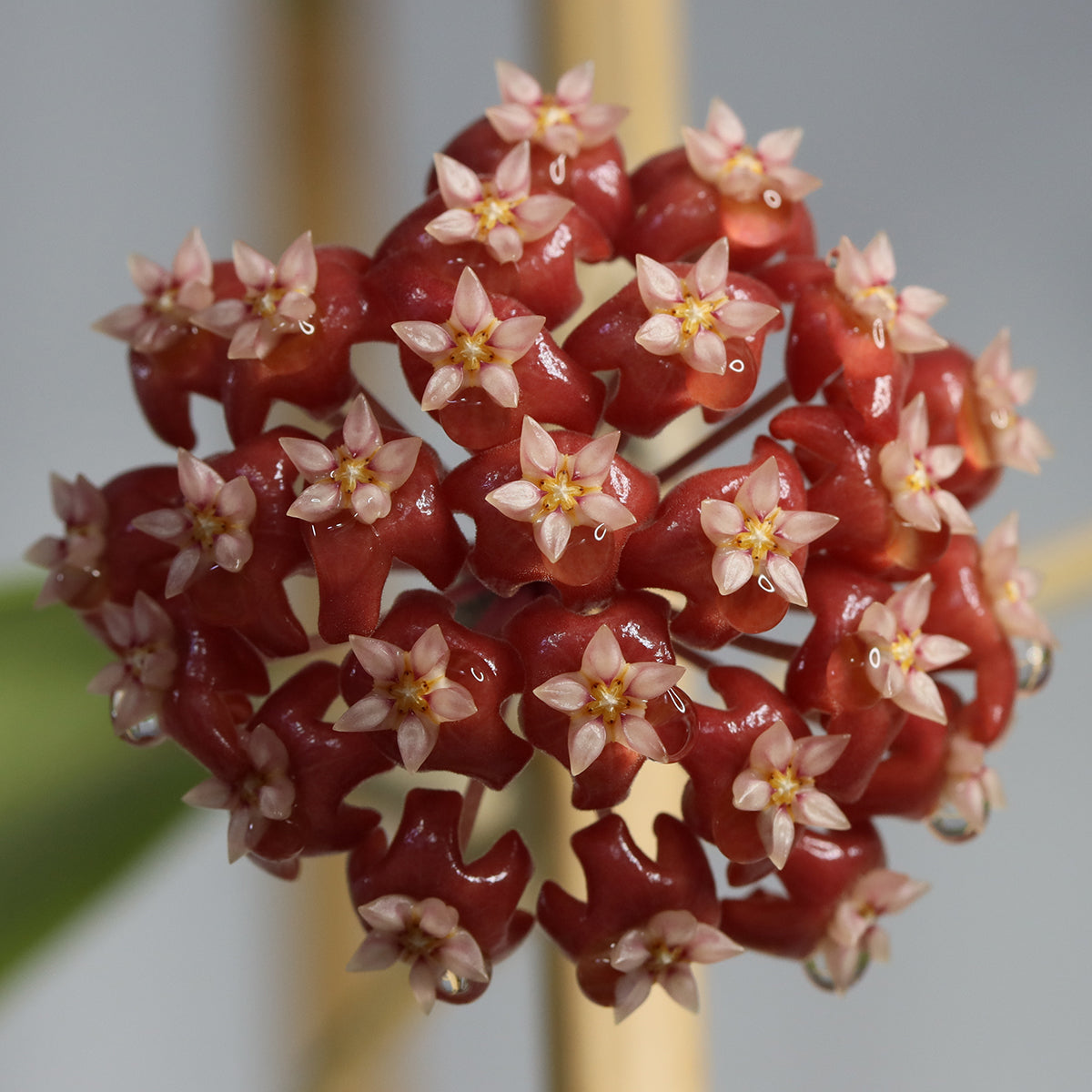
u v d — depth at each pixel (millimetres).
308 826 295
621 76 322
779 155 307
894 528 297
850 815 303
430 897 293
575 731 287
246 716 302
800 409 298
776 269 307
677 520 291
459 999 296
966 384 308
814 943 302
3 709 315
